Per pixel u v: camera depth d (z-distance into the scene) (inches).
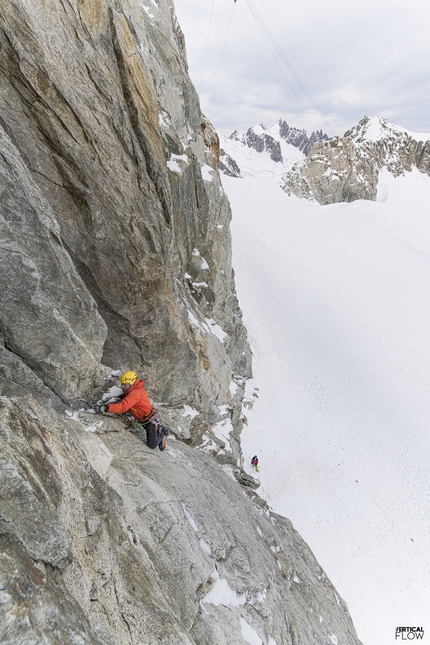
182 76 640.4
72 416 231.0
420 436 997.8
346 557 642.2
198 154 696.4
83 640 97.2
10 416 132.7
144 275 331.6
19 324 203.5
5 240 188.7
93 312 249.0
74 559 123.0
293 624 266.5
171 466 273.3
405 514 761.6
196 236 640.4
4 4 206.2
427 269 2011.6
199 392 528.4
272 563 312.2
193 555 208.7
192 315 582.9
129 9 388.8
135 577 153.4
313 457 854.5
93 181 273.6
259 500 486.0
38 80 228.7
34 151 247.6
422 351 1375.5
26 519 104.4
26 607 87.6
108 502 172.2
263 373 1159.6
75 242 290.4
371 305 1625.2
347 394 1120.2
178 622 153.3
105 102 268.1
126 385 253.6
